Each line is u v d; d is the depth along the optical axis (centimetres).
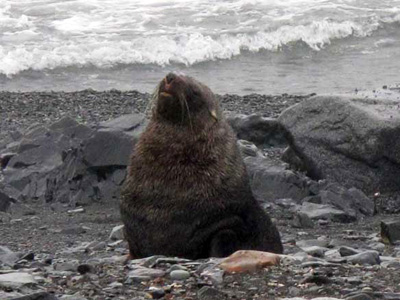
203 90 2520
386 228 3086
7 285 1853
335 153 4100
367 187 4012
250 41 9006
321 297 1781
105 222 3622
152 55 8538
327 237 3244
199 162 2444
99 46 8594
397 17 9769
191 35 8888
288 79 7981
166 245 2448
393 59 8738
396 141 3975
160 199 2433
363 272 2073
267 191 3925
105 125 4025
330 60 8725
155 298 1847
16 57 8256
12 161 4228
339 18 9631
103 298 1850
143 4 9912
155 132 2483
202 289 1862
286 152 4375
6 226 3494
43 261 2481
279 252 2605
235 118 4844
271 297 1853
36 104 6300
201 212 2427
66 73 8144
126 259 2516
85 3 9825
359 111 4059
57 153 4222
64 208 3875
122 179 3919
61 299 1759
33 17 9350
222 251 2419
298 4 10025
